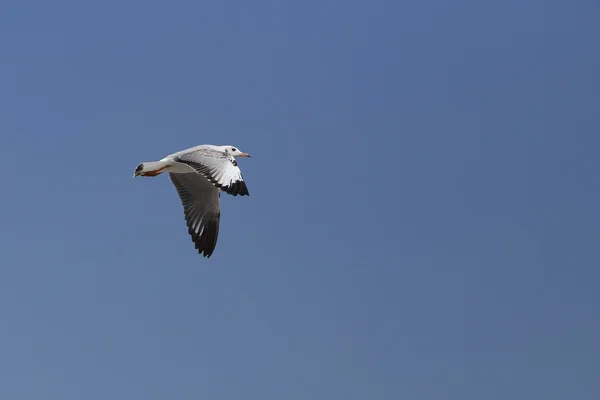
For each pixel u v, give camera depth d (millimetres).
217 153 20031
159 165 20234
